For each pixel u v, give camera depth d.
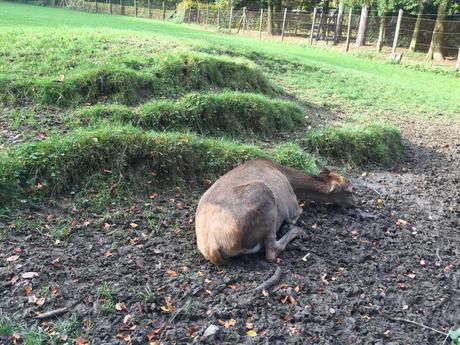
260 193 1.94
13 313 1.64
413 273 2.11
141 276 1.88
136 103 3.45
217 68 4.06
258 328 1.63
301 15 12.84
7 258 1.91
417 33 11.20
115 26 9.05
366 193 3.01
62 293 1.75
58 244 2.04
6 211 2.21
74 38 4.47
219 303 1.75
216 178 2.76
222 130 3.43
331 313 1.74
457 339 1.61
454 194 3.16
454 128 4.76
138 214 2.34
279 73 5.75
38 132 2.82
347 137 3.54
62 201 2.37
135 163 2.65
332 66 6.81
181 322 1.65
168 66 3.82
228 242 1.91
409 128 4.59
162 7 18.61
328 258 2.14
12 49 3.94
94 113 3.08
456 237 2.54
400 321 1.76
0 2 16.61
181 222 2.31
